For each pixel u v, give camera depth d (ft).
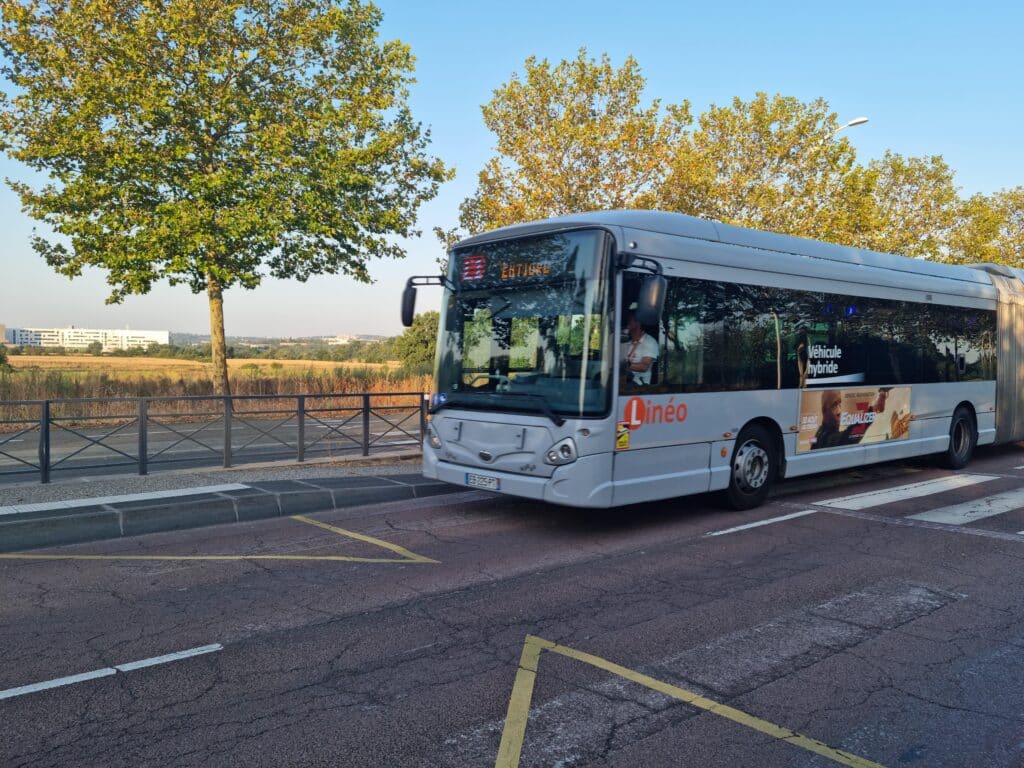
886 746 11.45
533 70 69.36
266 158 61.36
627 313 24.18
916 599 18.45
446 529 26.43
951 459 39.70
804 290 30.71
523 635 16.01
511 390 25.55
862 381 33.37
